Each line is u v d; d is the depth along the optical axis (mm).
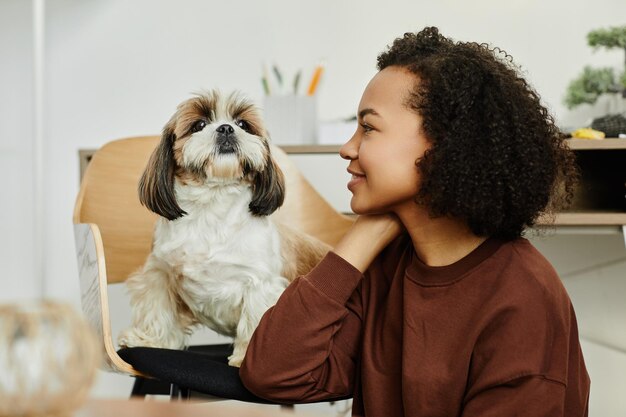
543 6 2541
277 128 2350
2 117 2719
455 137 939
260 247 1470
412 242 1094
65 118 2664
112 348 1233
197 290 1456
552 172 1009
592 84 2248
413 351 966
